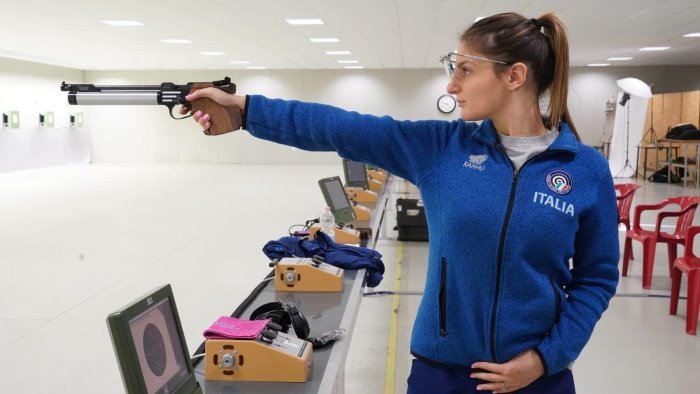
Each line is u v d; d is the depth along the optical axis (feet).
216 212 26.99
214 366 4.80
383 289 15.75
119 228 23.06
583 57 46.73
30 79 48.32
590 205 3.60
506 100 3.67
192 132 56.80
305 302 7.01
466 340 3.73
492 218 3.55
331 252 8.59
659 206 16.83
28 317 13.00
